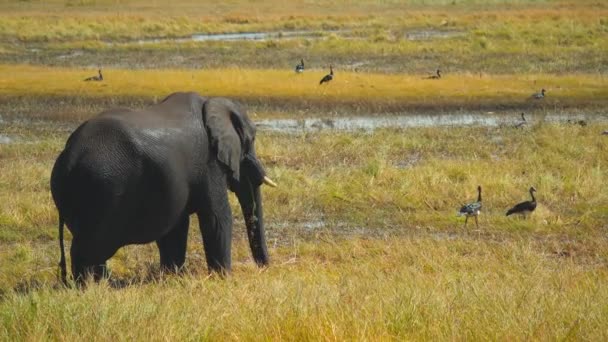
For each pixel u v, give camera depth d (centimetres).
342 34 16038
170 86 10350
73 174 3675
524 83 10700
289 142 7706
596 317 3175
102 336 2934
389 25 17250
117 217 3753
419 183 6138
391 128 8506
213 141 4097
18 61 12975
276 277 4116
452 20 17238
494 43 13900
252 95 9950
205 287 3766
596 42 13938
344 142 7625
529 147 7538
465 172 6488
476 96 9994
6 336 2941
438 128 8462
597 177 6362
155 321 3059
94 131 3750
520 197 5966
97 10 19425
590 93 10225
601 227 5428
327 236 5184
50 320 3077
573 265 4547
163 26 16550
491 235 5272
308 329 3002
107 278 3844
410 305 3256
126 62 12838
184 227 4278
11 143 7762
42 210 5453
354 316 3125
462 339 2950
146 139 3809
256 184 4456
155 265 4491
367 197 5897
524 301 3384
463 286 3697
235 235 5278
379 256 4744
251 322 3102
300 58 13075
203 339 2966
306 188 6031
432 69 11988
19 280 4266
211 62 12725
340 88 10244
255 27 17075
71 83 10475
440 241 5022
